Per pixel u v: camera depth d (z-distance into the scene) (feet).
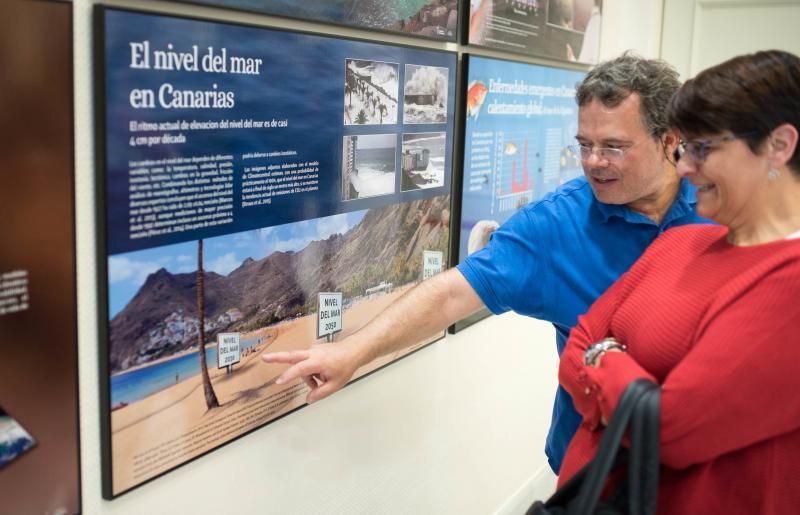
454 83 7.04
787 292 3.18
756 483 3.40
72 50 3.73
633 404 3.37
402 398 7.07
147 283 4.27
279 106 5.01
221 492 5.14
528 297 5.55
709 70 3.45
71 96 3.76
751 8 12.82
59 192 3.76
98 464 4.27
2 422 3.66
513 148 8.40
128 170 4.06
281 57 4.97
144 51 4.05
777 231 3.45
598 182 5.06
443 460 7.96
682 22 13.41
